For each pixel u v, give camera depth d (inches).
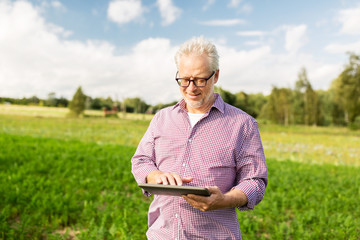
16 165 288.0
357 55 1658.5
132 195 214.1
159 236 68.0
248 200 62.1
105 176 274.5
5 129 864.9
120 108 2105.1
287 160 422.9
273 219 185.9
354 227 165.2
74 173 276.8
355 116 1648.6
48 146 432.8
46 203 181.3
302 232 158.1
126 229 153.2
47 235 156.3
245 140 67.4
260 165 66.1
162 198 69.0
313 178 295.0
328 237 157.5
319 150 617.9
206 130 67.1
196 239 65.3
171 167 68.2
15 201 188.5
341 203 216.4
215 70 65.1
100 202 197.9
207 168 65.2
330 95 2089.1
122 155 380.8
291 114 1918.1
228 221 66.2
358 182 290.7
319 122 1873.8
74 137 697.6
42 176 267.7
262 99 2365.9
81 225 167.6
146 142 74.4
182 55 64.8
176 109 72.2
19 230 150.3
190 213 65.1
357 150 642.8
